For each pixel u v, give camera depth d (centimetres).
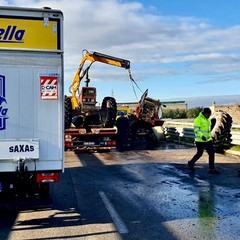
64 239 559
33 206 655
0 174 634
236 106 3034
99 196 830
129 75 1939
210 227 605
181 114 5416
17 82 618
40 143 628
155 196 825
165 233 579
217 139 1523
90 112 1827
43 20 620
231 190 875
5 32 609
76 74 1889
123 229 601
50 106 630
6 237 570
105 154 1617
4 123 614
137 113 2116
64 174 1119
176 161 1362
